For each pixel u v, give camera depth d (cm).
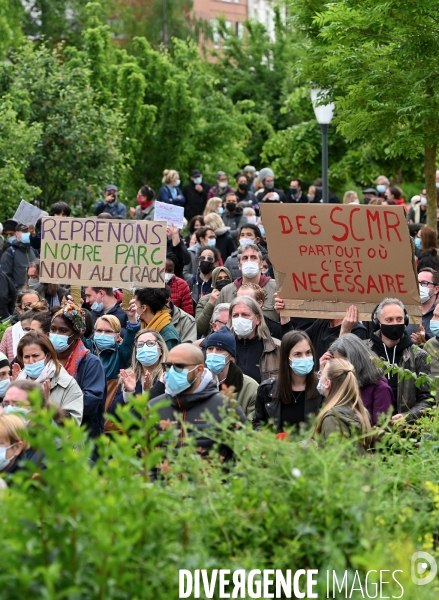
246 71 4106
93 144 2320
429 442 575
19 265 1517
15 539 363
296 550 418
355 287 957
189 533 409
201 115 3309
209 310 1091
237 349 905
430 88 1354
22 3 4656
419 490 517
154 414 407
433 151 1508
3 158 2080
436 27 1316
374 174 2583
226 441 487
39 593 357
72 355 829
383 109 1385
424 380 700
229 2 6625
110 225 1056
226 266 1333
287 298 976
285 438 484
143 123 3073
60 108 2317
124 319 1078
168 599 379
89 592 361
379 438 664
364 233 948
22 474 383
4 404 649
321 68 1636
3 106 2212
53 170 2306
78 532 368
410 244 939
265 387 782
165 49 3409
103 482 402
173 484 459
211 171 3303
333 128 2606
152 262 1048
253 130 3797
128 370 836
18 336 988
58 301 1217
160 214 1470
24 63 2397
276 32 4184
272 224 970
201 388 664
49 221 1066
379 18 1317
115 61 3206
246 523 426
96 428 824
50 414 378
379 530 431
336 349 754
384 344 838
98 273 1058
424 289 1053
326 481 429
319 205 956
